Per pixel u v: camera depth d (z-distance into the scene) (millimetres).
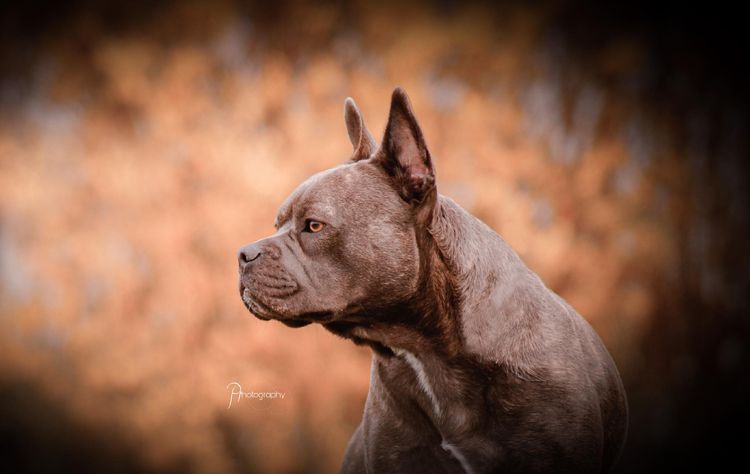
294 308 5234
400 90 5273
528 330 5246
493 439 5219
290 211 5477
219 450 13195
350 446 6770
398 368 5516
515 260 5594
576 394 5184
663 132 13875
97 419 13797
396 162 5375
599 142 13742
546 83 14016
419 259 5289
